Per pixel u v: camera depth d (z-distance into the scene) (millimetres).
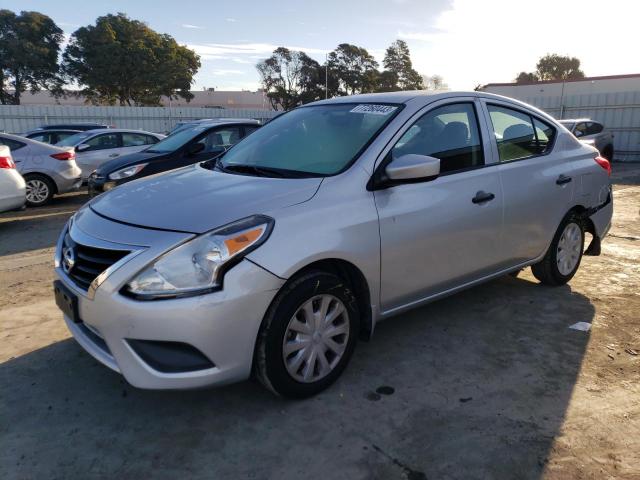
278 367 2693
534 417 2752
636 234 6906
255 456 2465
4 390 3012
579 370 3240
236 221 2568
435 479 2311
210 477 2332
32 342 3607
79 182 10227
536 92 30906
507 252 3908
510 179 3828
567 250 4582
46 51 44531
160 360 2473
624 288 4699
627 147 19828
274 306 2635
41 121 23734
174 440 2584
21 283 4973
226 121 8586
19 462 2420
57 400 2918
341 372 3041
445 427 2670
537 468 2373
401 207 3121
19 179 7320
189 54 50156
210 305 2422
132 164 7535
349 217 2875
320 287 2779
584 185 4531
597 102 20391
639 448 2512
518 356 3424
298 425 2691
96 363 3318
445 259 3426
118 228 2660
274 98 57125
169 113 26094
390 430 2650
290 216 2688
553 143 4398
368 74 56781
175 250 2445
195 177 3330
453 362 3346
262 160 3500
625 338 3682
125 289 2443
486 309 4195
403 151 3250
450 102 3643
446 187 3393
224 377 2553
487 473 2344
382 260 3041
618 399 2922
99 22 45844
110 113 24922
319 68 55750
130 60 45500
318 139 3443
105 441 2576
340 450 2500
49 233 7340
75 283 2707
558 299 4406
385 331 3801
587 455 2459
